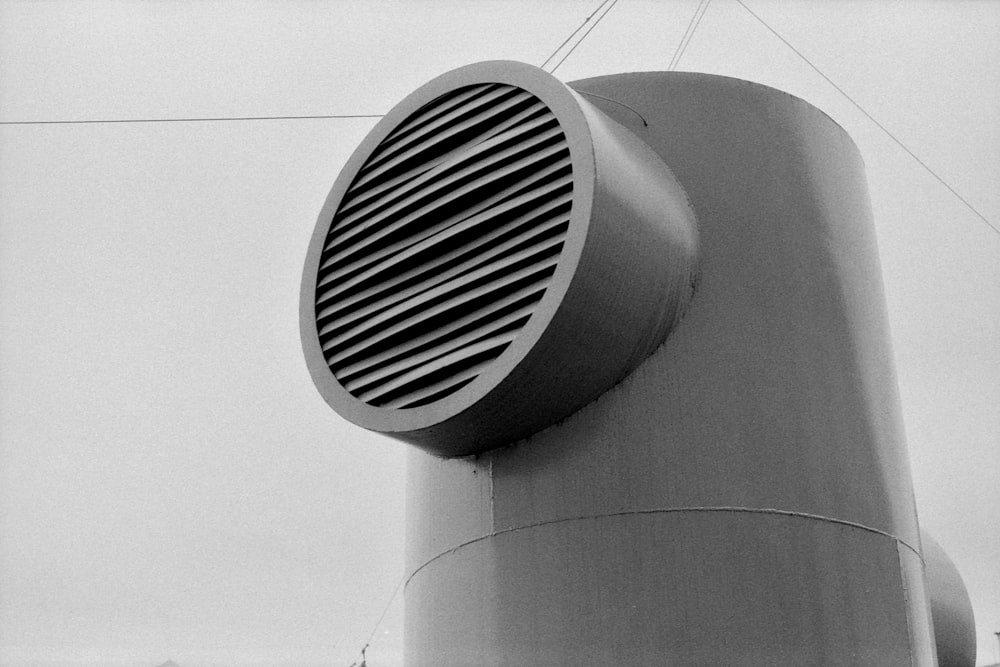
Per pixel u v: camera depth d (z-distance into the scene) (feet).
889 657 19.08
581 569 18.89
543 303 18.16
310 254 21.94
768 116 22.62
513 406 19.19
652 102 22.39
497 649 19.15
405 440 20.26
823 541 19.20
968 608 31.71
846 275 21.89
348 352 20.66
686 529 18.76
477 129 20.84
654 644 18.13
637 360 19.76
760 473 19.26
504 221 19.57
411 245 20.59
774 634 18.26
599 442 19.53
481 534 20.22
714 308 20.25
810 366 20.39
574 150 18.95
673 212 20.27
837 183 22.93
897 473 21.15
